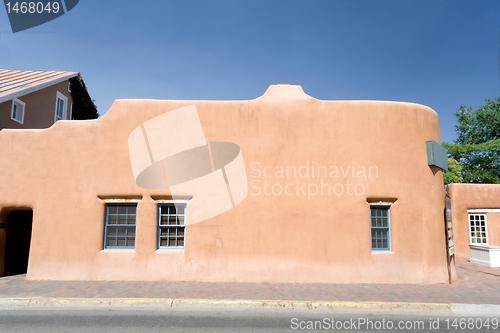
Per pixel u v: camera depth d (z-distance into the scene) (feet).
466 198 48.01
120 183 29.86
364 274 29.12
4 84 44.01
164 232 30.01
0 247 30.42
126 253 29.09
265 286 27.35
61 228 29.40
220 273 28.91
